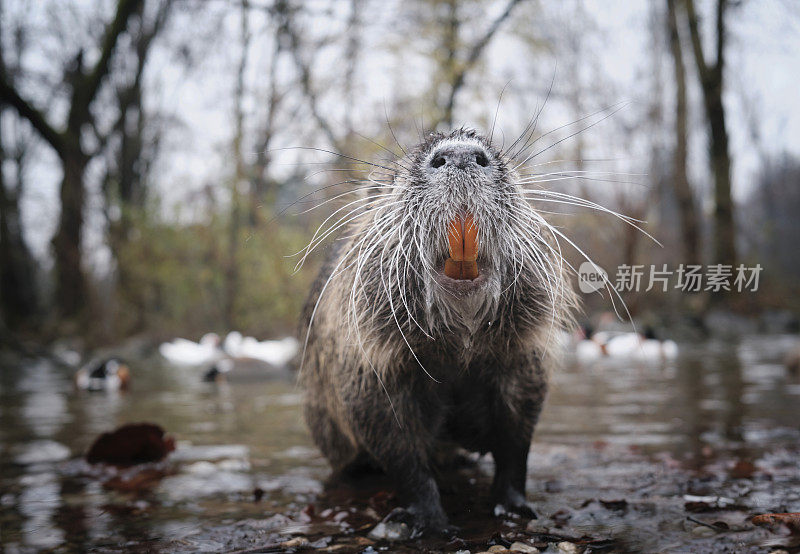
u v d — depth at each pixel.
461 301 0.35
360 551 0.34
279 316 2.25
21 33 3.18
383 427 0.39
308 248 0.42
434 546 0.34
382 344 0.38
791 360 1.17
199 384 1.26
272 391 1.12
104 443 0.55
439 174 0.35
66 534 0.37
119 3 2.38
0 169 2.73
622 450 0.56
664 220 3.55
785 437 0.59
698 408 0.79
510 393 0.39
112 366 1.22
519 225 0.37
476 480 0.49
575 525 0.36
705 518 0.36
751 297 2.70
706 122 2.96
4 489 0.48
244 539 0.36
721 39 2.85
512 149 0.41
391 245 0.37
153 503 0.44
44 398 1.06
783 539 0.32
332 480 0.50
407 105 2.10
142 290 2.44
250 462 0.56
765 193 4.84
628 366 1.42
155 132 3.50
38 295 3.38
